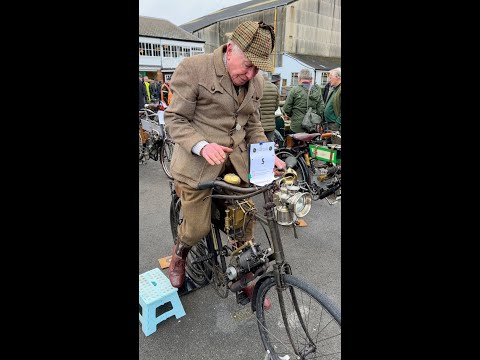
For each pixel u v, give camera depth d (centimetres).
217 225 177
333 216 345
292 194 139
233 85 154
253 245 156
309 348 153
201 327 189
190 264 219
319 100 423
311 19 2461
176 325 190
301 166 379
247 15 2497
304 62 2125
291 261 258
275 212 141
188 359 168
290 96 424
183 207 172
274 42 143
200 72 149
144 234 300
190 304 207
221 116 158
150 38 2030
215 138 159
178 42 2203
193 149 147
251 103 164
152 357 169
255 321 193
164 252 268
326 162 362
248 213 162
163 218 335
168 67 2133
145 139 566
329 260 259
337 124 430
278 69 2261
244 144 172
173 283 206
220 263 186
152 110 604
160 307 204
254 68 144
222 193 169
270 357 161
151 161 581
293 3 2291
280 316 187
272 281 145
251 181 138
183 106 153
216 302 209
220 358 169
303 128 415
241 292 176
